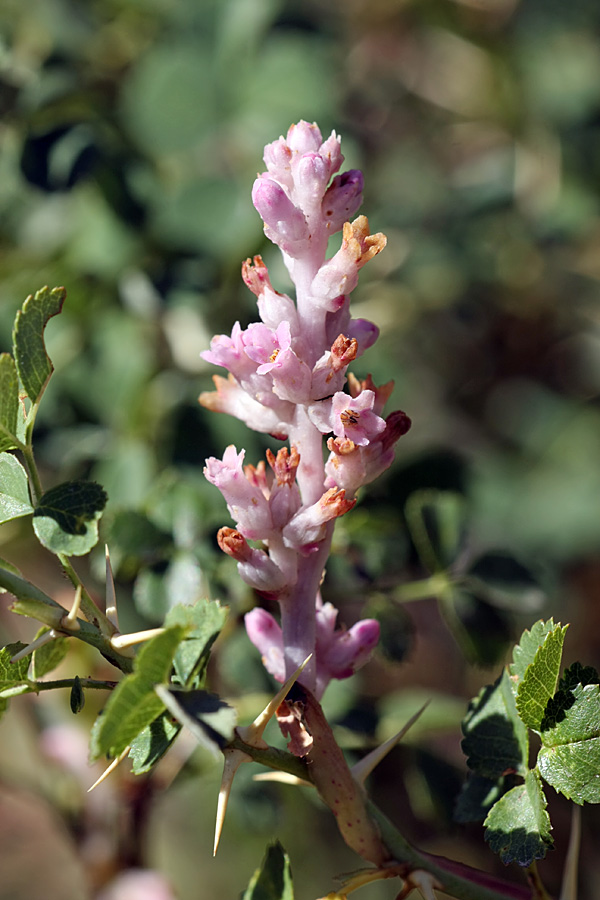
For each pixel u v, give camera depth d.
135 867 0.33
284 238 0.22
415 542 0.31
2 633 0.37
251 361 0.22
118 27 0.42
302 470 0.23
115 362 0.34
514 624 0.30
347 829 0.23
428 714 0.30
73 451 0.33
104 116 0.37
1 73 0.37
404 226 0.48
